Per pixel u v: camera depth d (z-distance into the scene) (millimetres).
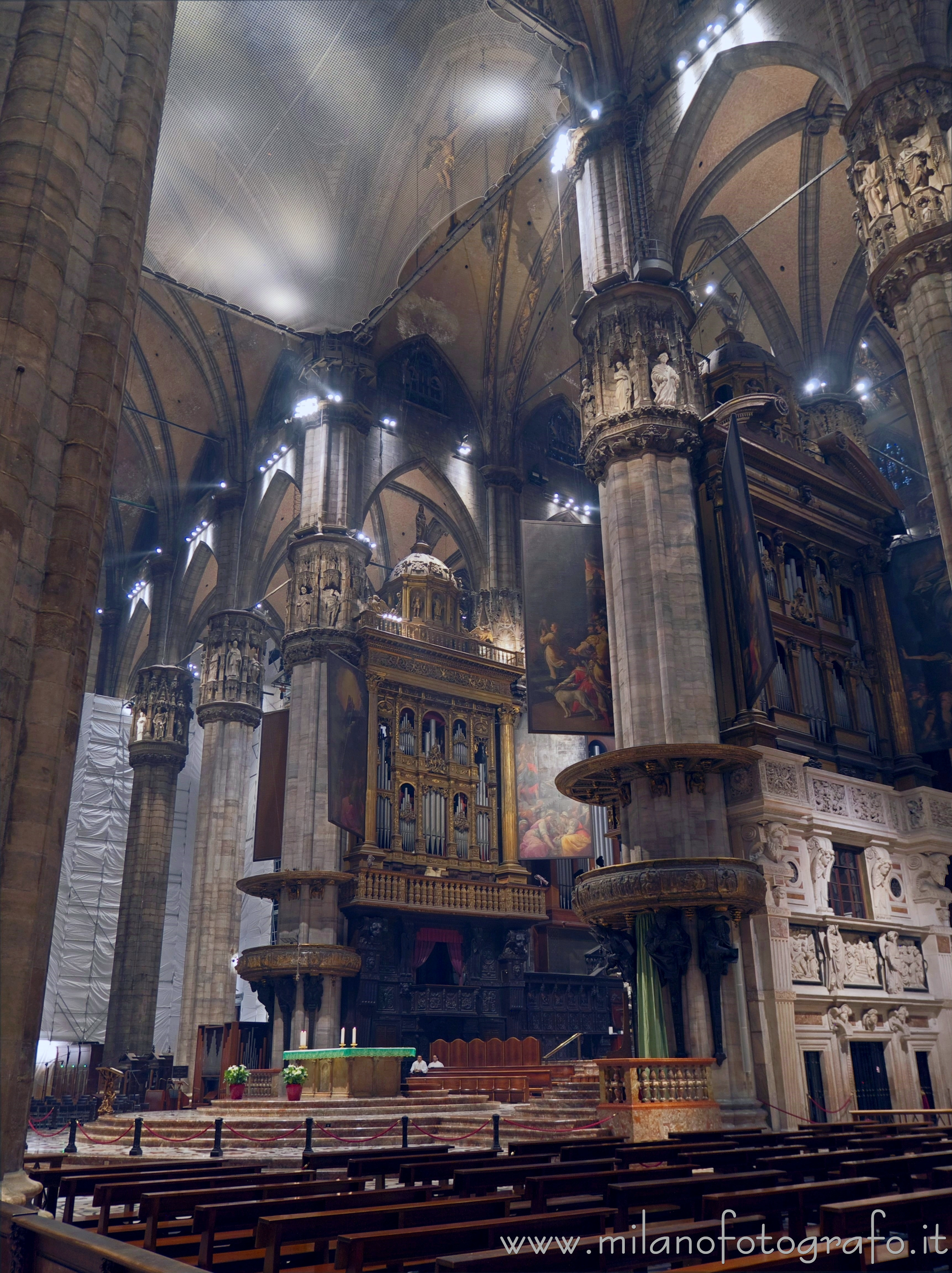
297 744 30609
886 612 25047
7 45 9070
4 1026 7461
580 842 31094
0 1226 5906
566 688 23312
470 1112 22312
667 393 22719
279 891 29328
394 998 28562
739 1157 8820
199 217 22031
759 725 20500
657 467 22453
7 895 7711
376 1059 23219
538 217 34000
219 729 37688
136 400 41844
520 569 37219
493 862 31688
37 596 8422
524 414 39438
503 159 25500
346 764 28469
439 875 30344
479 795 32219
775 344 30141
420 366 37969
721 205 29344
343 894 28844
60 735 8281
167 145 20547
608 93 25906
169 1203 6875
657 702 20875
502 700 33438
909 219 17688
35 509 8500
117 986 38094
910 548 25312
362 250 24156
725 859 18531
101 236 9570
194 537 42719
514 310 37406
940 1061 21141
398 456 35812
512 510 37938
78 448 8883
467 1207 6312
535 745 32750
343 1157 9258
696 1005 18344
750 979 18922
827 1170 9023
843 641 24188
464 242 35625
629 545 22094
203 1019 33938
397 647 31469
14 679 8086
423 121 23109
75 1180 8578
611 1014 33062
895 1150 9914
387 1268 6453
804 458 25328
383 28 20328
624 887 18812
